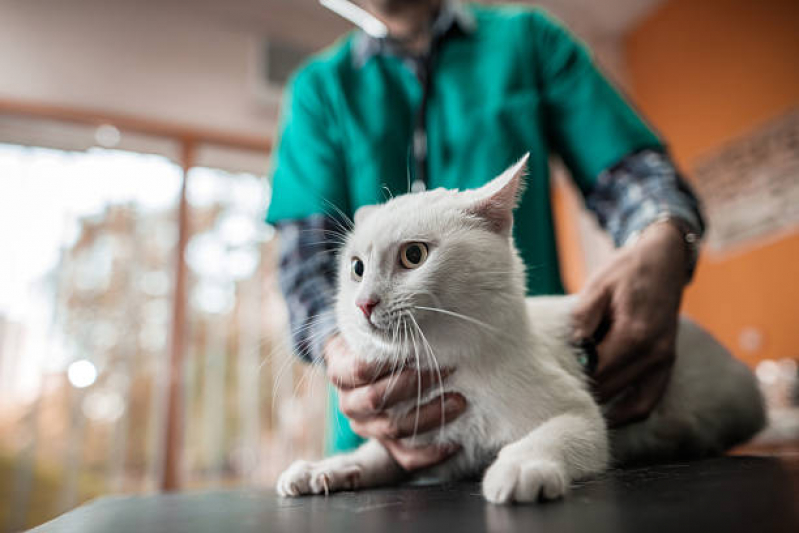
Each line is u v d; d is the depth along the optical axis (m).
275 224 1.72
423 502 0.79
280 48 4.07
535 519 0.60
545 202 1.69
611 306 1.21
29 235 3.22
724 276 3.87
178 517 0.82
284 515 0.77
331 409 1.73
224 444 3.33
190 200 3.58
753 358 3.63
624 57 4.85
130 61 3.64
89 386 3.15
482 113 1.74
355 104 1.83
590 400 1.08
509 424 1.03
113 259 3.37
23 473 2.92
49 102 3.38
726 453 1.49
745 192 3.77
